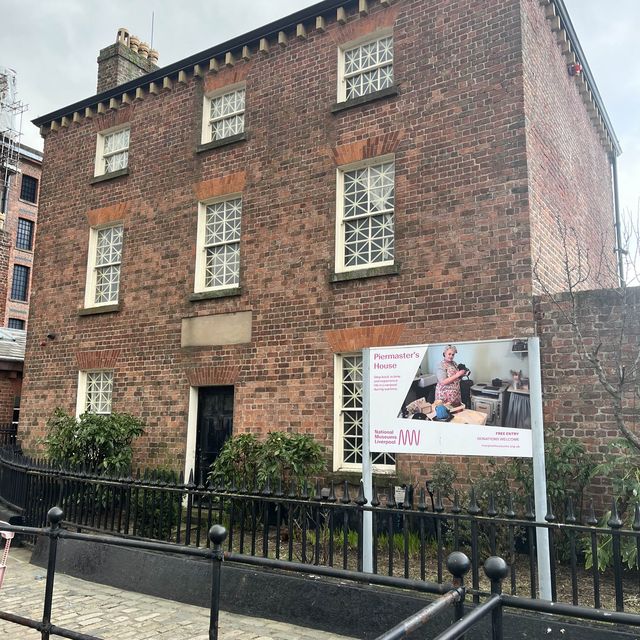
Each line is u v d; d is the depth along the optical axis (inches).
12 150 1112.2
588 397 289.3
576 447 271.0
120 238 509.0
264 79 442.0
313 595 224.2
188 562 256.4
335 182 396.5
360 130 391.5
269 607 231.6
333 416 368.8
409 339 349.7
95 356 491.8
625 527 236.7
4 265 1043.9
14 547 347.3
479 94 350.0
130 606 245.3
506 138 337.1
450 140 355.9
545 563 196.1
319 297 387.5
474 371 228.5
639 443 227.8
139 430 431.2
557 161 380.5
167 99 492.7
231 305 425.4
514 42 343.3
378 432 243.4
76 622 225.3
